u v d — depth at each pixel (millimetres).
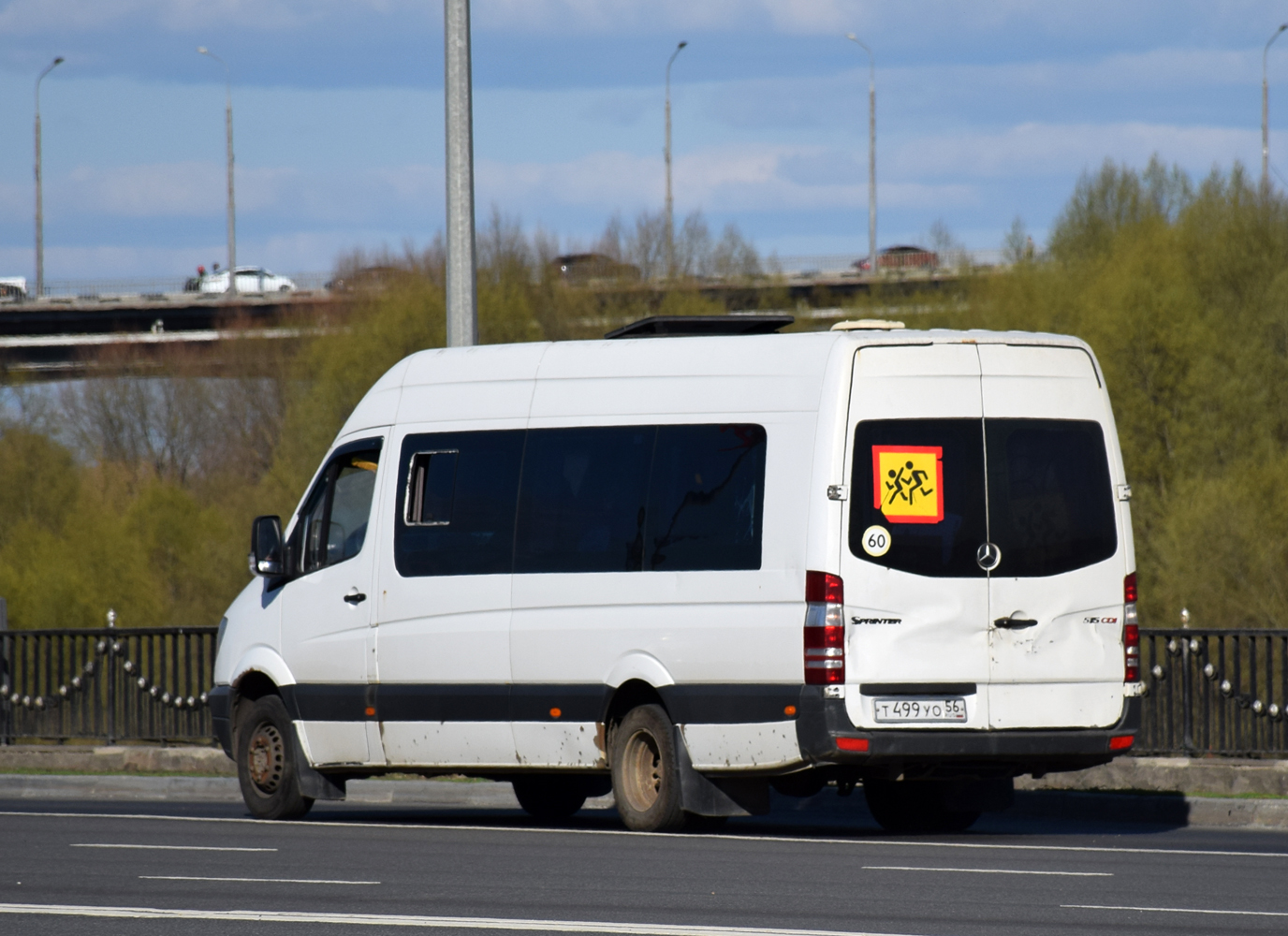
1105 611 33250
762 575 32656
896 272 171625
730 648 32812
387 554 37812
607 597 34531
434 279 178625
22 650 60750
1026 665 32562
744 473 33281
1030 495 32938
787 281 186250
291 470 167500
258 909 23625
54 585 159375
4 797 50875
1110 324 136625
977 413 32844
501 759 35844
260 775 39812
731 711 32719
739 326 36906
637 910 23234
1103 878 26516
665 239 186875
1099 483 33562
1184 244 140375
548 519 35594
